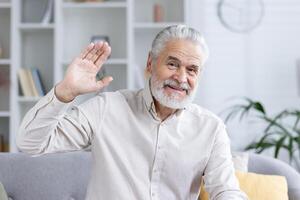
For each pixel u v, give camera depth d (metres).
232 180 1.55
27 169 2.08
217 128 1.61
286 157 3.69
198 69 1.51
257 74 3.74
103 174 1.51
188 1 3.62
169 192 1.55
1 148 3.59
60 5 3.52
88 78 1.34
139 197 1.50
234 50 3.74
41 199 2.05
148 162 1.54
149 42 3.77
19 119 3.58
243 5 3.76
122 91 1.65
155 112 1.56
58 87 1.31
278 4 3.77
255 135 3.70
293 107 3.71
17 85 3.52
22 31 3.67
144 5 3.78
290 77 3.74
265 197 2.05
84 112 1.52
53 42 3.72
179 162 1.55
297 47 3.74
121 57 3.72
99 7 3.57
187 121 1.61
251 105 3.22
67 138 1.47
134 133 1.55
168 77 1.48
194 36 1.51
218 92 3.73
